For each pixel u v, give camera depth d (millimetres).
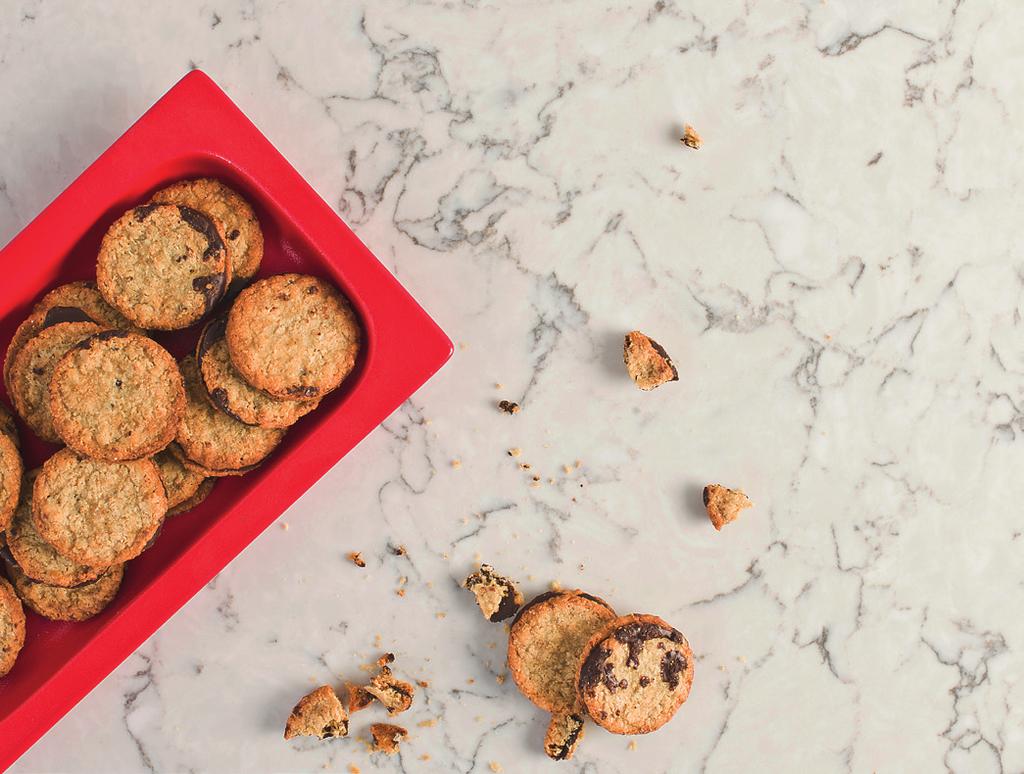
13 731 605
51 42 652
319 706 665
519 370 668
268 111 657
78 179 598
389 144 660
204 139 602
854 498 678
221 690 675
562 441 671
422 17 658
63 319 621
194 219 609
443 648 677
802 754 681
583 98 661
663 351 662
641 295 667
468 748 680
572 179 663
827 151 667
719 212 666
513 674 658
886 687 683
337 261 607
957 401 678
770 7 662
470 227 663
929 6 667
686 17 661
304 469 608
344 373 618
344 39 657
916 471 679
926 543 682
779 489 676
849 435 676
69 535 606
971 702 685
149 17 653
